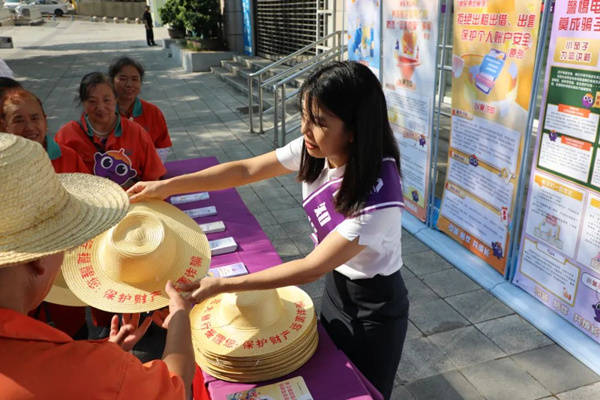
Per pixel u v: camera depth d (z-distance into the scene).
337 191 1.49
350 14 4.95
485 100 3.31
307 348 1.61
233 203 2.93
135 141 2.81
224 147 7.08
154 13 28.84
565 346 2.84
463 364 2.77
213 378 1.57
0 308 0.85
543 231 3.02
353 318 1.72
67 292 1.68
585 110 2.56
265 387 1.51
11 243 0.88
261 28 12.82
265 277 1.42
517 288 3.34
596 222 2.64
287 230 4.46
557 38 2.65
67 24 33.75
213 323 1.65
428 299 3.37
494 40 3.12
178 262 1.72
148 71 13.99
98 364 0.88
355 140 1.37
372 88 1.35
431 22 3.68
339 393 1.51
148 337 2.90
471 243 3.74
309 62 7.35
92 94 2.63
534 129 3.66
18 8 32.72
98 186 1.19
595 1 2.39
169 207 1.96
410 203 4.50
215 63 13.70
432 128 3.97
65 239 0.93
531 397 2.52
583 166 2.65
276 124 6.90
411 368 2.74
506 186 3.26
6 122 2.16
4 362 0.81
